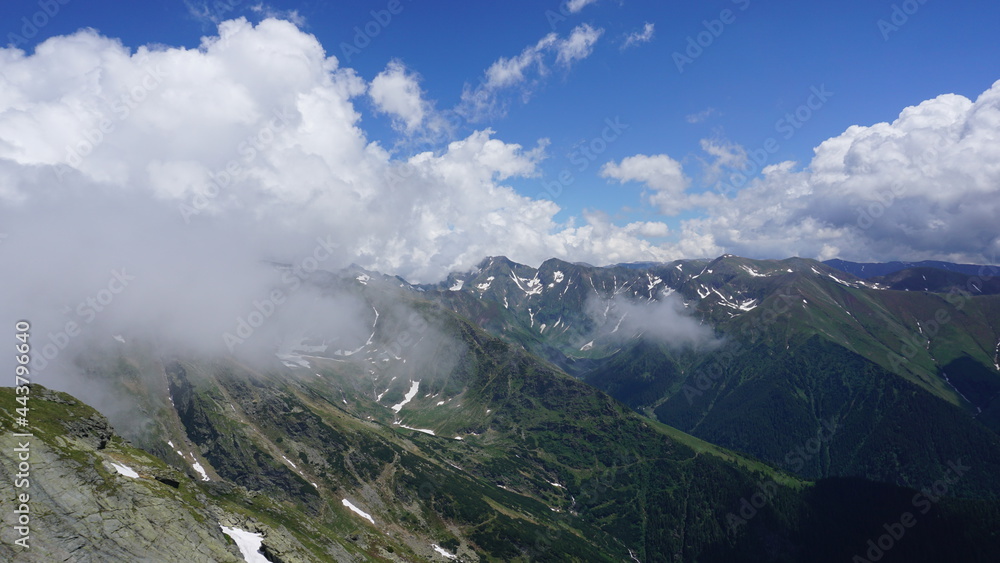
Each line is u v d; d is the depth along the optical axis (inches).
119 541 2701.8
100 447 3848.4
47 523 2517.2
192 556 2970.0
